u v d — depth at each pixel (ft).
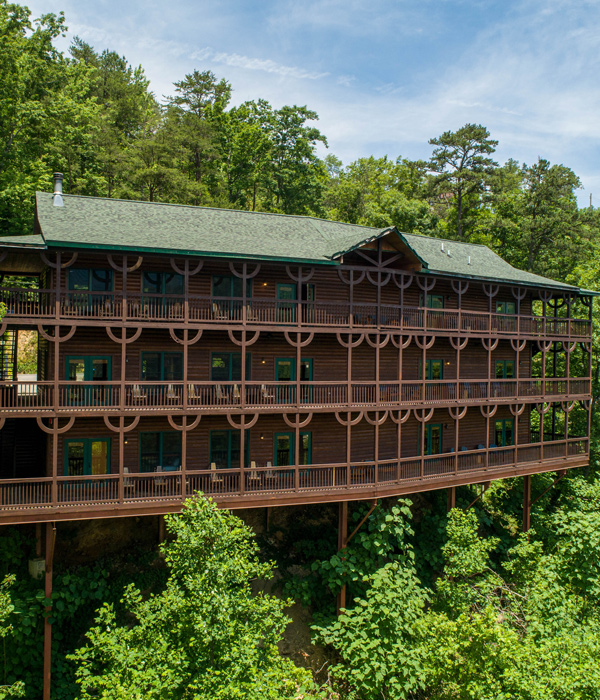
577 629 57.36
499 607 69.92
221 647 47.67
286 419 72.54
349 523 83.61
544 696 44.80
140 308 71.56
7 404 69.10
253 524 83.46
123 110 195.93
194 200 157.48
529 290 99.91
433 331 85.10
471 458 88.94
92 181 137.80
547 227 178.50
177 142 162.40
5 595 54.95
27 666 63.00
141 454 74.69
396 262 85.87
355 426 88.63
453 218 204.03
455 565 77.71
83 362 71.77
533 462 95.45
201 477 70.85
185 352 67.92
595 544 67.15
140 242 65.77
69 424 63.52
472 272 91.71
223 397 72.64
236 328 70.44
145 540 76.64
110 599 70.59
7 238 62.28
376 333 79.00
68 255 68.39
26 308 65.57
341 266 76.54
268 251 72.95
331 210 219.00
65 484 63.62
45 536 67.67
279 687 46.09
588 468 114.32
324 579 75.77
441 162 190.60
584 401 104.83
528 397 94.94
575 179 182.39
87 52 231.71
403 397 83.56
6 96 109.70
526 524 98.63
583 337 104.78
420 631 65.87
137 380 74.23
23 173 117.50
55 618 63.72
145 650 47.26
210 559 50.44
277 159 195.11
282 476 77.41
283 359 82.69
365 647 63.93
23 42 120.26
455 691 56.03
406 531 80.53
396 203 197.67
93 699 50.78
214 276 77.56
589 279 144.46
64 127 131.95
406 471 80.69
